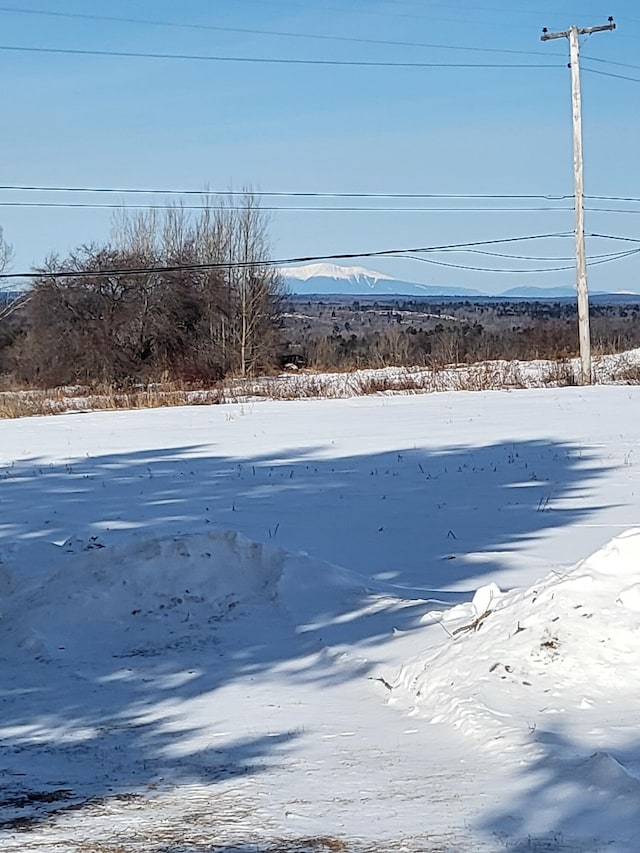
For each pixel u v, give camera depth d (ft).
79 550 36.81
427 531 42.27
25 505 50.90
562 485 52.01
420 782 16.61
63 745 20.17
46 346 157.58
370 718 20.61
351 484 54.44
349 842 14.35
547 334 177.37
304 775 17.47
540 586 22.58
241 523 44.65
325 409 95.25
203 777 17.79
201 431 81.00
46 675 25.22
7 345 173.99
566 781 15.60
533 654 20.38
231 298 172.76
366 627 27.09
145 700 23.00
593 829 14.16
